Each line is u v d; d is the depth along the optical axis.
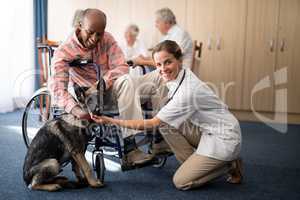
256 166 2.45
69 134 1.84
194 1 4.29
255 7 4.12
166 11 3.24
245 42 4.21
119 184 2.03
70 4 4.61
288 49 4.09
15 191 1.88
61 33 4.66
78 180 1.98
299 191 1.96
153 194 1.89
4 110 4.23
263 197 1.87
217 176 1.99
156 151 2.10
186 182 1.93
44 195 1.83
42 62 3.57
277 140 3.29
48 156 1.82
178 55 1.83
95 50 2.10
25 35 4.45
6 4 4.09
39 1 4.57
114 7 4.52
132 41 3.96
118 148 1.94
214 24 4.27
